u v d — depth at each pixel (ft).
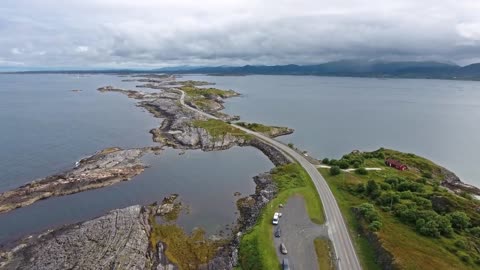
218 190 315.37
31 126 572.92
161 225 247.50
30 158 395.75
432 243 203.72
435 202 256.11
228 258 205.46
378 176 317.42
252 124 552.00
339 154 448.24
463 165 418.31
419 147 498.28
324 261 191.93
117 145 456.86
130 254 202.18
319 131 583.17
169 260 205.26
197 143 466.70
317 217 241.35
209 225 249.14
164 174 355.36
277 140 493.36
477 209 246.68
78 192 305.53
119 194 303.27
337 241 211.20
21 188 298.76
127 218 241.14
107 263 192.95
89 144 460.14
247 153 433.89
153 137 497.87
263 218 239.71
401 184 285.02
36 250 207.21
